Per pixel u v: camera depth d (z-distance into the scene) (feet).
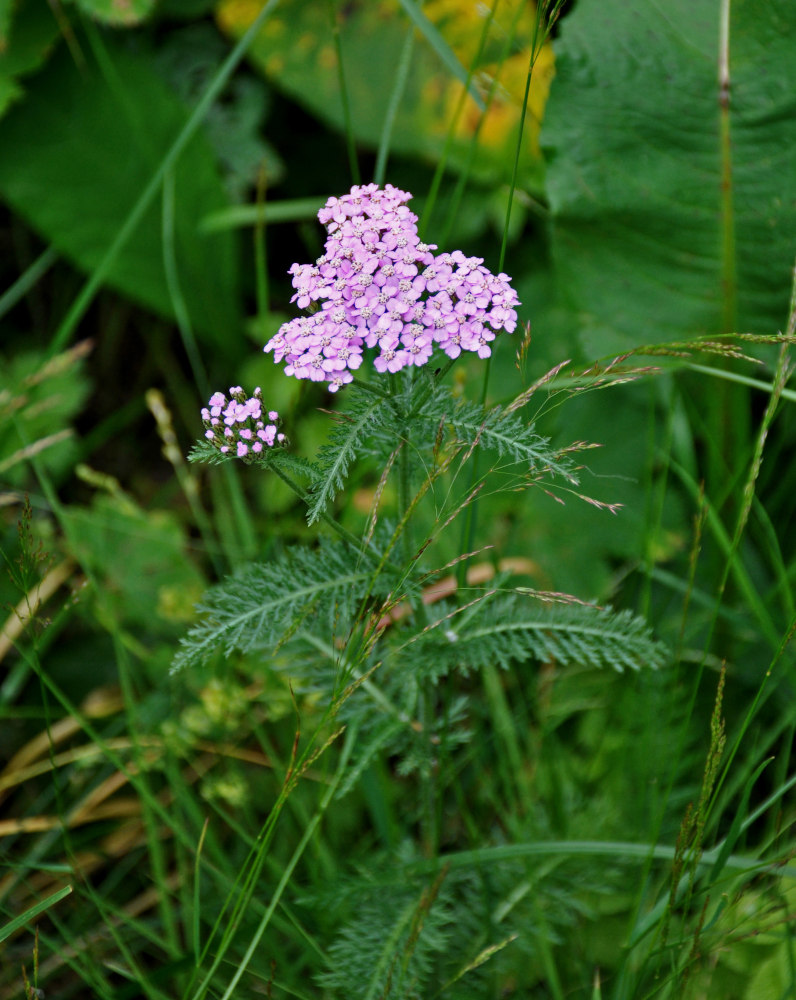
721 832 2.37
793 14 2.42
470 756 2.33
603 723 2.46
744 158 2.48
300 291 1.93
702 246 2.55
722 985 2.17
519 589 2.02
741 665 2.51
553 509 2.67
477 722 2.43
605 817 2.31
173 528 2.74
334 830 2.40
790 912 2.12
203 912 2.28
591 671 2.51
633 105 2.51
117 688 2.66
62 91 3.08
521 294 2.96
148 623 2.70
